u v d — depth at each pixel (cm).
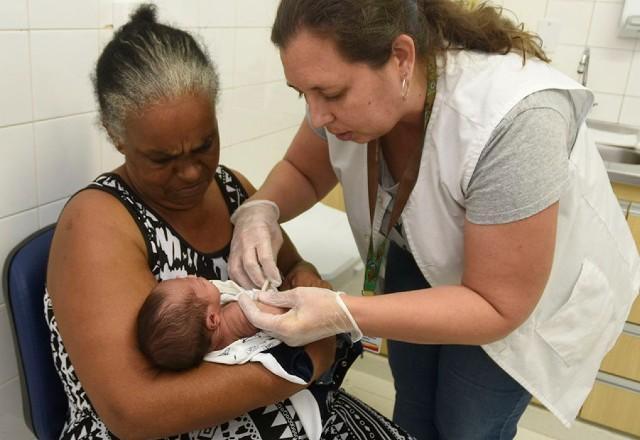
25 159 120
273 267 114
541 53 109
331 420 116
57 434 113
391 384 241
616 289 130
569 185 105
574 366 130
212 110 102
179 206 111
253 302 104
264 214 124
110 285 94
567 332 125
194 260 115
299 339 100
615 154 231
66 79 125
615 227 128
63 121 126
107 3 130
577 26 246
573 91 100
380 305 99
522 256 95
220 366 96
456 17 104
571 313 123
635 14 229
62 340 97
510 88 96
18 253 109
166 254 108
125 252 98
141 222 105
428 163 106
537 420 229
